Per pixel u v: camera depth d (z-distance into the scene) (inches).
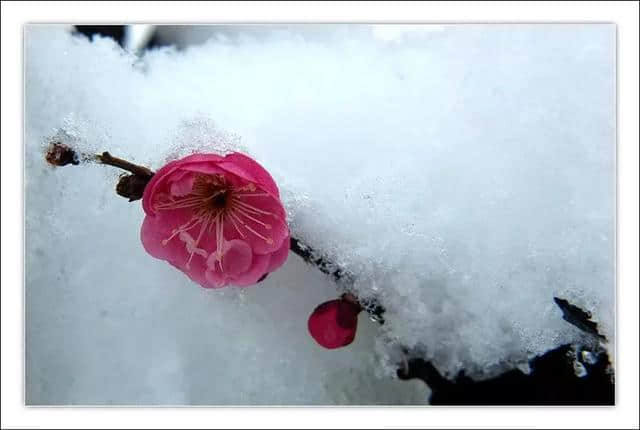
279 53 11.3
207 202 10.3
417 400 11.1
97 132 10.8
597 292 10.8
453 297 10.7
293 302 10.9
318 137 10.9
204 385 11.1
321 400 11.1
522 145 10.9
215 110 11.0
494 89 11.1
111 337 11.2
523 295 10.7
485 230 10.7
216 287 10.2
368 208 10.6
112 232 11.1
